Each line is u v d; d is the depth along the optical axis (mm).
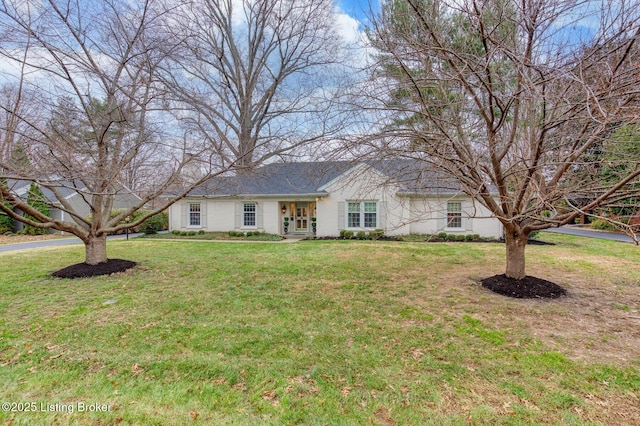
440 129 4320
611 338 3709
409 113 4734
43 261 8602
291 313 4602
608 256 9141
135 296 5359
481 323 4164
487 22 3926
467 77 4113
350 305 4953
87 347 3512
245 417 2404
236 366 3115
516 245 5844
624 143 4105
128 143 6773
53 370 3045
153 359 3252
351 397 2650
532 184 4527
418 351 3434
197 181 7254
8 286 5910
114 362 3189
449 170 4676
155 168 7105
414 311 4656
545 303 4934
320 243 12703
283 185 15938
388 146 4750
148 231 16766
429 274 7066
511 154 5066
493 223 13812
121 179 6602
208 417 2400
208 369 3066
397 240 13406
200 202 16766
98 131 6371
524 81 3391
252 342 3654
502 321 4230
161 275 6918
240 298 5297
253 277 6785
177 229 16938
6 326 4051
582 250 10234
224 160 6980
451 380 2885
